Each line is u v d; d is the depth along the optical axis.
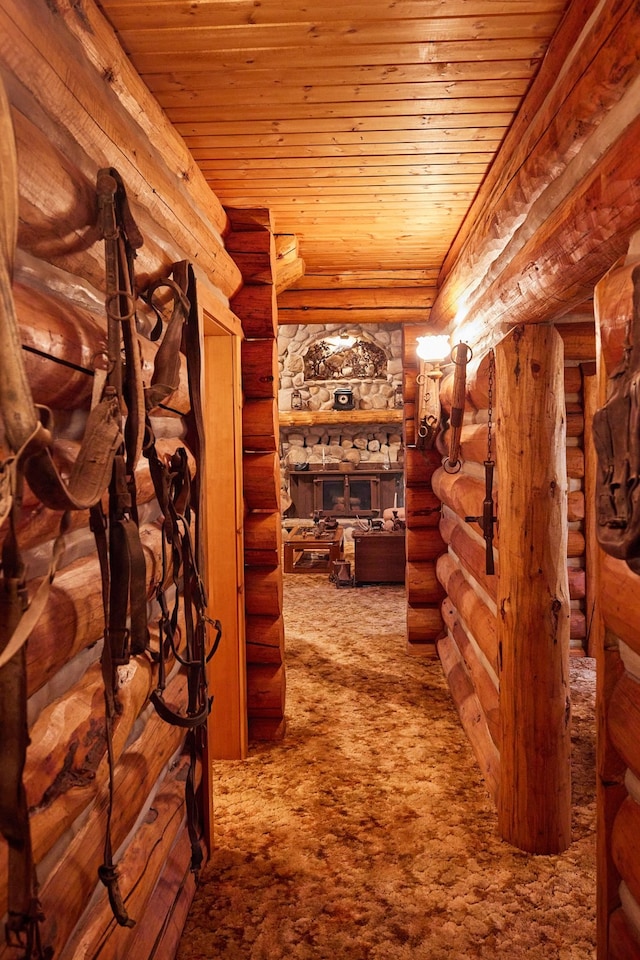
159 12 1.74
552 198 1.97
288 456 10.73
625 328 1.36
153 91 2.18
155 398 1.67
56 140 1.43
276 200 3.33
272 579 3.69
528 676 2.59
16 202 0.91
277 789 3.13
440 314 4.50
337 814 2.91
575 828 2.78
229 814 2.92
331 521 9.16
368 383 10.67
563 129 1.71
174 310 1.87
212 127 2.46
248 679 3.67
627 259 1.49
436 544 5.12
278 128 2.47
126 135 1.80
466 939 2.15
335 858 2.59
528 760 2.59
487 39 1.91
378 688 4.42
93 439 1.23
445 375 4.72
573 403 5.02
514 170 2.32
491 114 2.35
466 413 3.98
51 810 1.20
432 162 2.79
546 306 2.28
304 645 5.38
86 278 1.57
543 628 2.57
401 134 2.52
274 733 3.66
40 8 1.35
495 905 2.31
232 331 3.23
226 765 3.38
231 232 3.50
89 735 1.36
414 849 2.64
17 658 0.96
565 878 2.45
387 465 10.47
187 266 2.13
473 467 3.78
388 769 3.31
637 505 1.16
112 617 1.41
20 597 0.93
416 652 5.08
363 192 3.18
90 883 1.36
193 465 2.45
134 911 1.66
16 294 1.14
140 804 1.76
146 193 1.99
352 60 2.00
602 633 1.66
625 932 1.56
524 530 2.58
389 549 7.55
